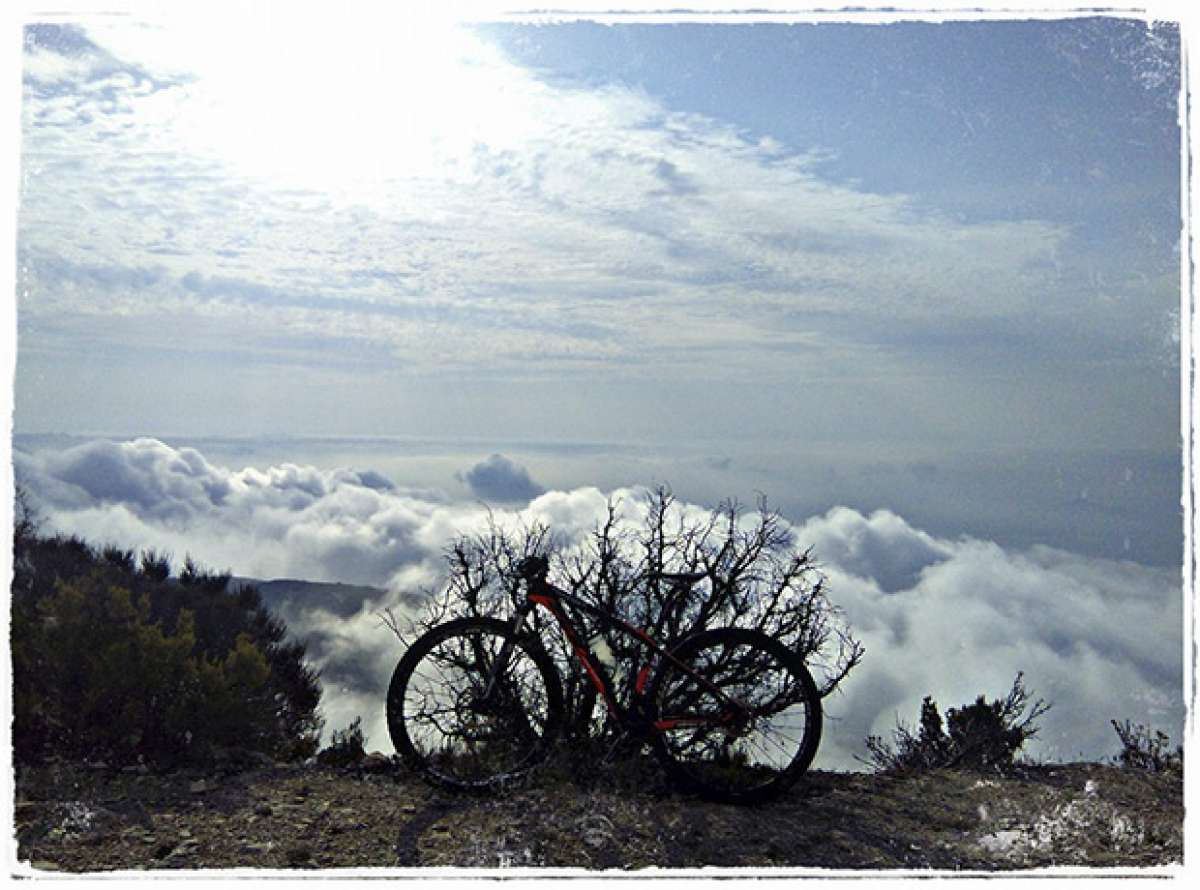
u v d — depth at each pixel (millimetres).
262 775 5492
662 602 5629
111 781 5348
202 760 5559
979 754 6043
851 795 5461
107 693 5523
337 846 4730
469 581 5668
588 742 5449
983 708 6191
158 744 5547
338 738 5863
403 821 4977
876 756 5926
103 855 4656
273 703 6219
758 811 5176
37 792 5176
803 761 5242
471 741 5426
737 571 5691
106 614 6168
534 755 5410
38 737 5492
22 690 5523
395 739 5363
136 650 5637
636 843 4797
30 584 6398
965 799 5516
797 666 5258
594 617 5500
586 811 5039
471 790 5250
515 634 5344
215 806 5133
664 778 5340
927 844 4961
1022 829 5164
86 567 6914
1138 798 5562
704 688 5270
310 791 5305
